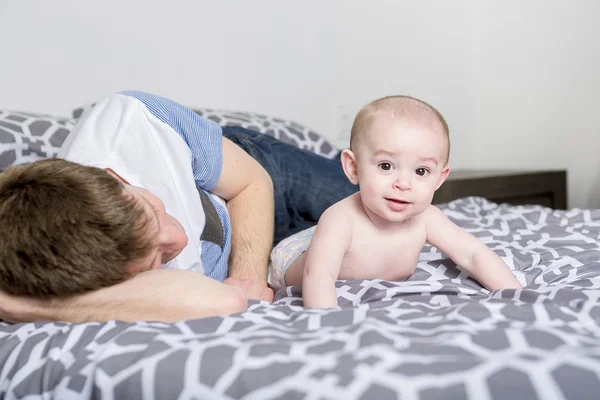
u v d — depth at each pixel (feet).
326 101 9.61
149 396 2.25
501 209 6.40
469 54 11.55
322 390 2.01
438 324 2.42
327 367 2.09
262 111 8.89
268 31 8.90
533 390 1.86
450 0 11.19
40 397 2.53
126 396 2.29
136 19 7.70
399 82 10.51
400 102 3.61
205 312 2.94
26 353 2.67
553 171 9.86
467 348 2.09
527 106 11.03
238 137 5.53
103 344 2.56
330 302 3.41
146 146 3.83
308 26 9.33
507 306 2.55
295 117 9.26
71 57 7.25
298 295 3.77
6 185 2.90
